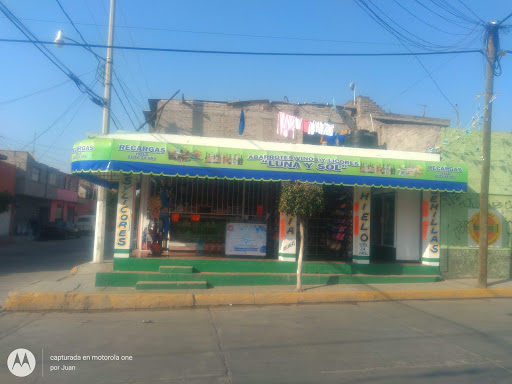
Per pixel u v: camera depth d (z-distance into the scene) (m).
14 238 28.83
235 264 11.30
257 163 10.36
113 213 31.06
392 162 10.99
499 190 13.36
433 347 6.37
